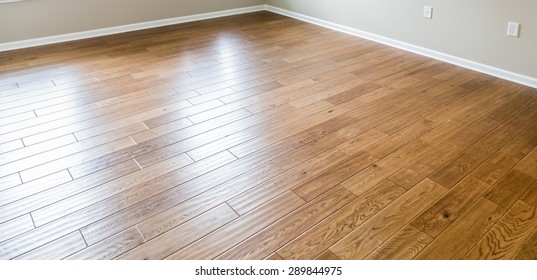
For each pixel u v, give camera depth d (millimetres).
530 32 3168
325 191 2092
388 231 1838
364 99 3090
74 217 1902
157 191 2080
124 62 3783
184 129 2656
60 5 4148
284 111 2900
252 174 2217
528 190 2090
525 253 1717
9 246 1737
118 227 1850
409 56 3969
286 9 5371
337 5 4656
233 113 2869
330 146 2480
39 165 2268
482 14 3418
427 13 3807
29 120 2742
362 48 4188
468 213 1941
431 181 2166
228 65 3746
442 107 2963
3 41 3977
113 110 2898
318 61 3848
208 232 1826
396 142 2523
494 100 3064
